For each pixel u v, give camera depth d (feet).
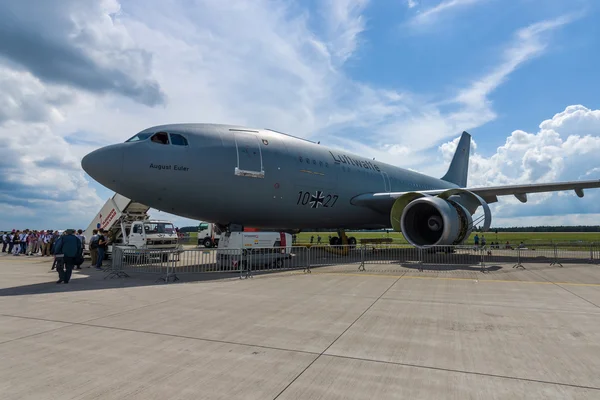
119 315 20.88
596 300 24.84
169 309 22.41
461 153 110.93
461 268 44.57
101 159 39.04
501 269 43.27
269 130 53.11
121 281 35.19
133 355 14.38
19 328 18.16
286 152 50.83
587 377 12.22
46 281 35.45
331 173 56.49
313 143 58.13
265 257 45.34
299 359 13.97
